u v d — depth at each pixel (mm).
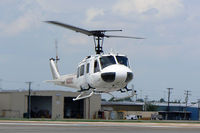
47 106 184000
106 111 177500
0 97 168125
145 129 45812
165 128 47688
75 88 66188
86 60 60062
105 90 58500
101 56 56656
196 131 43875
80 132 41094
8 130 42312
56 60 78500
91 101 177625
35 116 179000
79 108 180875
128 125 53438
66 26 56375
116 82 54688
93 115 177500
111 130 43938
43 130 42938
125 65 56281
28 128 45406
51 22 54500
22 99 167125
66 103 183375
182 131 43562
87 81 59031
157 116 188750
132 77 55344
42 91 167250
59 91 170125
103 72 54688
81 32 59531
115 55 56594
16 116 165375
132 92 57844
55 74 77500
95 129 45125
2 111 166750
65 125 51719
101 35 60344
